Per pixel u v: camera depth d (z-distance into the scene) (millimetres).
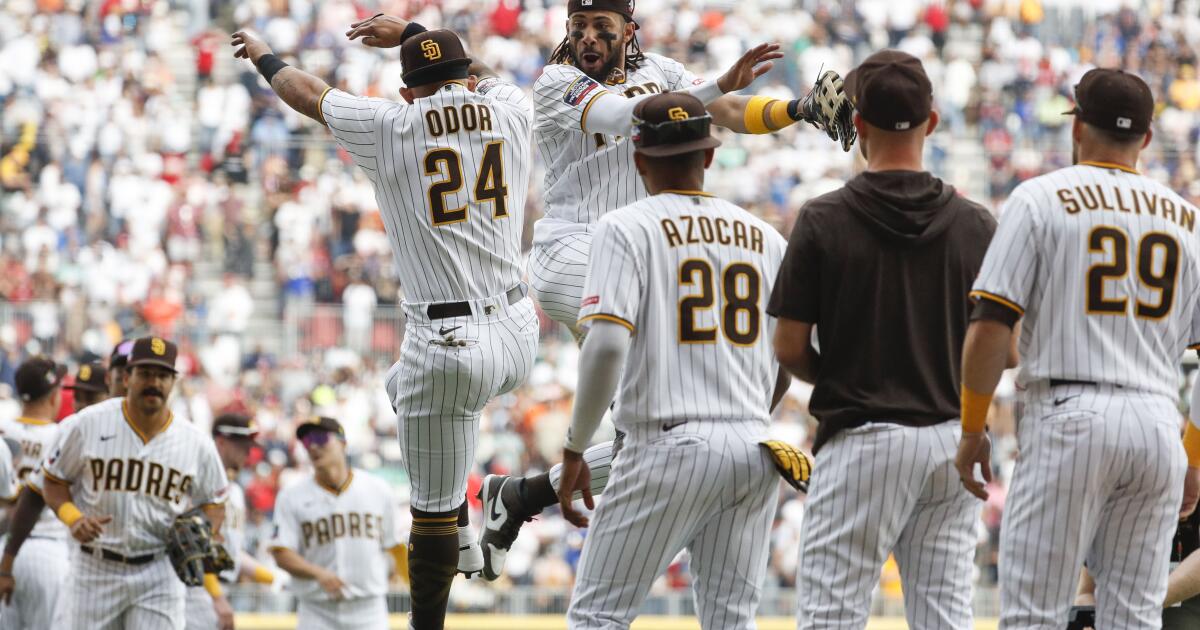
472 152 19062
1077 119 15586
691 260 15742
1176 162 73438
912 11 78312
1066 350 14789
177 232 67688
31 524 29328
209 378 61438
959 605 15406
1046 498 14891
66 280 65875
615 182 19594
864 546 14922
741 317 15875
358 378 61312
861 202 14914
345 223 67938
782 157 71562
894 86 14867
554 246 19703
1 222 67688
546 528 54438
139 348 27328
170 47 75188
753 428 15820
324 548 35031
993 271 14594
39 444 33281
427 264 19109
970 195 72562
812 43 78062
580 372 15523
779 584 52188
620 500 15859
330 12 77562
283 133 71500
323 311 63188
